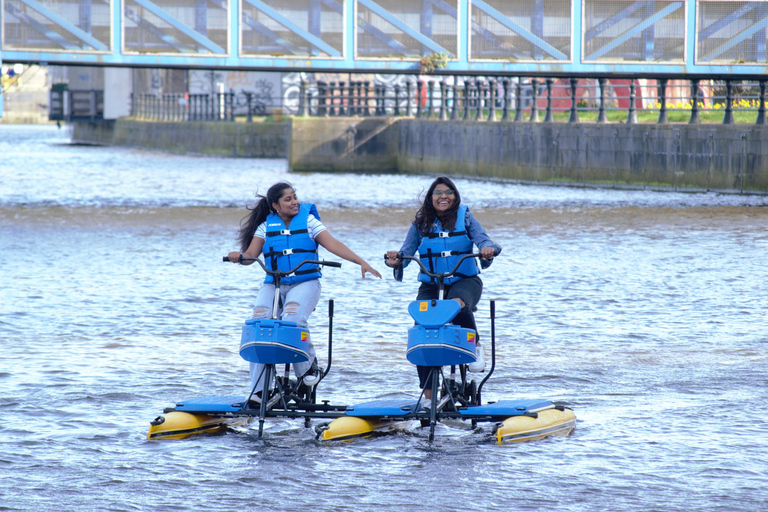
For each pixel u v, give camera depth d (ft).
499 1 254.06
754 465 58.29
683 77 262.67
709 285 133.59
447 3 253.03
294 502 52.49
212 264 157.69
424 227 69.62
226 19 246.47
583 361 88.79
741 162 269.03
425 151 402.31
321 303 122.72
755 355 90.74
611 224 213.66
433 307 65.21
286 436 66.74
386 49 253.24
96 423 68.54
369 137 420.77
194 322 110.01
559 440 64.08
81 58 240.94
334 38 250.78
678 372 83.97
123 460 60.23
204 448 63.26
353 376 82.94
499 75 262.26
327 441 64.90
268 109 588.09
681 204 255.91
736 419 68.59
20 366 86.07
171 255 168.04
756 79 264.93
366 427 66.54
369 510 51.26
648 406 72.64
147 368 86.12
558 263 156.04
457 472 57.77
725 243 179.42
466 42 253.85
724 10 257.14
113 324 108.06
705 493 53.47
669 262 156.15
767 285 132.98
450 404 69.67
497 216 232.53
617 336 100.73
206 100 586.86
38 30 239.71
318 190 322.14
